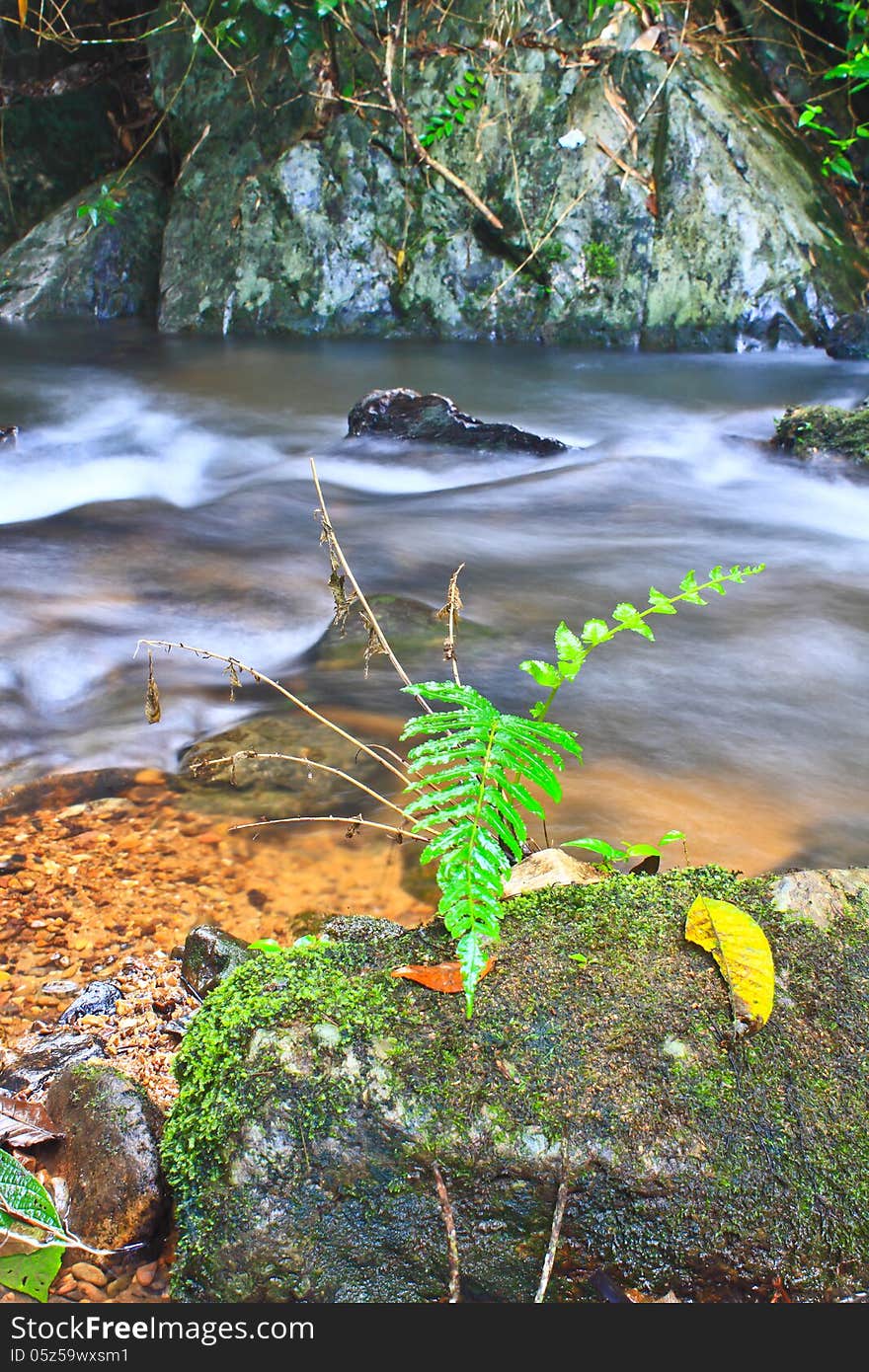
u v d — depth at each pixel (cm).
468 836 205
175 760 412
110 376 1123
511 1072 196
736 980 210
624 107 1178
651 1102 193
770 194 1178
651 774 407
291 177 1236
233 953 279
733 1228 185
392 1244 187
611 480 858
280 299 1266
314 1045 200
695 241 1177
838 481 831
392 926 283
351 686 481
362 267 1246
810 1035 204
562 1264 188
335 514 775
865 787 406
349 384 1098
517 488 844
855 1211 187
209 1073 201
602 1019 205
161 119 1358
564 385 1093
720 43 1241
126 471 866
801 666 518
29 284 1361
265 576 632
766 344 1190
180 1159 194
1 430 895
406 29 1170
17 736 432
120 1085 224
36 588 604
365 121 1217
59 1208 207
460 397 1059
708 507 797
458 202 1217
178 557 669
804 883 236
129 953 294
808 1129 192
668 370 1141
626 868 340
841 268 1205
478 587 623
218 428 974
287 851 346
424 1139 188
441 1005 207
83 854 343
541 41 1171
